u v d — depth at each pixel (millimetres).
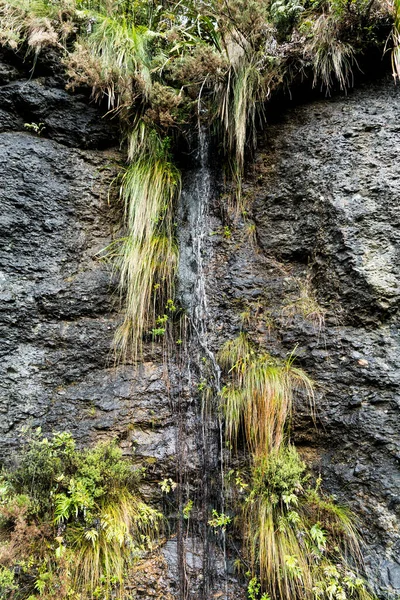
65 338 2521
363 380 2213
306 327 2414
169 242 2752
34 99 2729
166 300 2662
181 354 2566
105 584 1949
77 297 2594
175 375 2514
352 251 2391
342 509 2070
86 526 2045
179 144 3064
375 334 2275
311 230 2596
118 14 3219
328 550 2010
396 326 2258
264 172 2836
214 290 2666
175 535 2203
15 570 1901
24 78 2777
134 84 2842
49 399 2404
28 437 2285
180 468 2305
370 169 2512
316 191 2613
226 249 2752
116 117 2916
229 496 2221
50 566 1933
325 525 2051
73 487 2051
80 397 2420
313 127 2760
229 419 2277
